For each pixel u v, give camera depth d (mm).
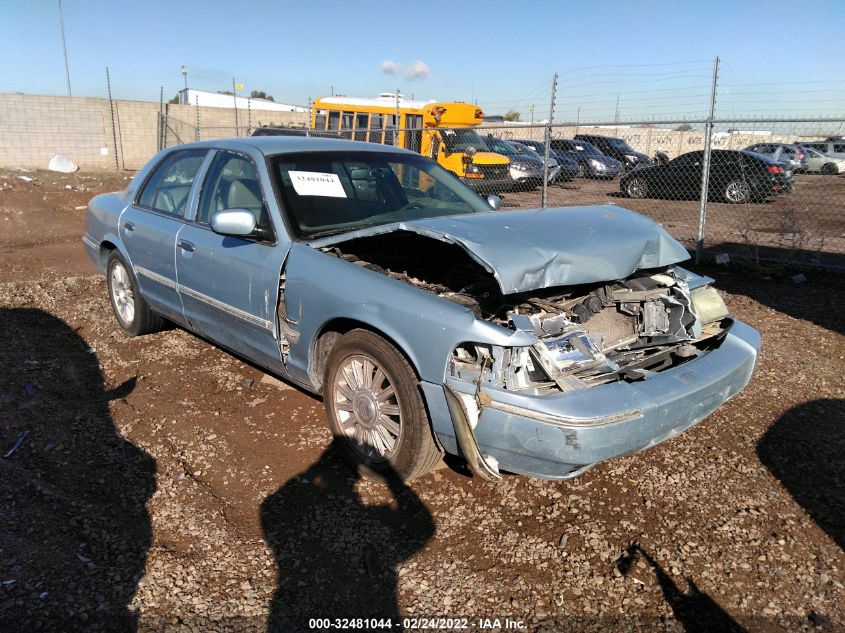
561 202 14586
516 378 2777
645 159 19062
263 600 2543
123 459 3543
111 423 3957
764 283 7711
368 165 4422
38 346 5215
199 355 5066
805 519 3051
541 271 2949
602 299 3711
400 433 3125
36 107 21562
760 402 4285
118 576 2643
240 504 3158
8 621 2375
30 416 4000
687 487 3312
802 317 6211
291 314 3584
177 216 4586
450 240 3014
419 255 4070
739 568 2736
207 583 2625
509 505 3168
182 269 4367
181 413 4098
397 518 3066
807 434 3848
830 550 2844
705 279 3793
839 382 4617
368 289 3207
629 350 3496
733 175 14688
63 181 16469
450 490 3289
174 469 3451
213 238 4109
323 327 3447
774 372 4797
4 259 9039
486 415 2760
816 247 9719
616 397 2773
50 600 2490
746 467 3490
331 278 3375
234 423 3977
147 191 5059
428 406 2939
